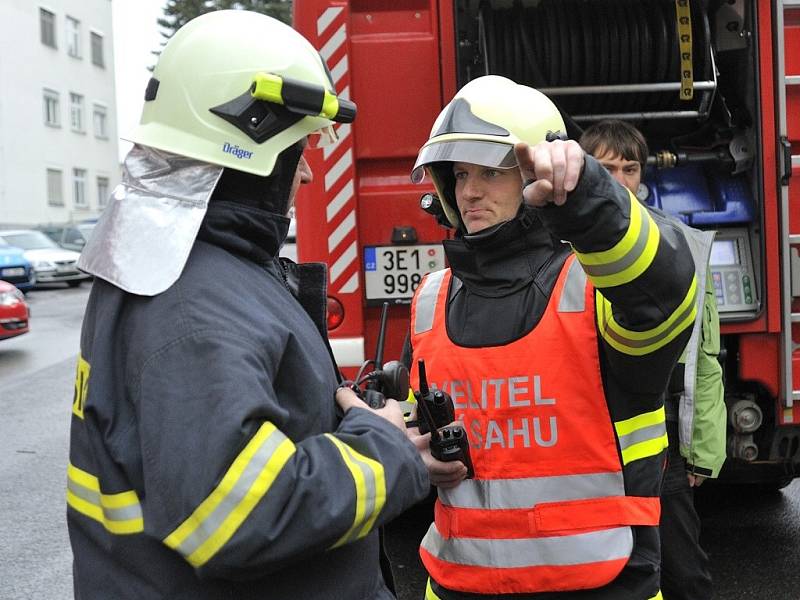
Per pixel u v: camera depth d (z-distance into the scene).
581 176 1.62
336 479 1.48
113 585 1.54
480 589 2.06
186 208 1.59
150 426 1.45
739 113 4.27
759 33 3.99
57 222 39.38
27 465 6.62
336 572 1.62
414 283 4.03
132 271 1.55
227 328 1.49
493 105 2.16
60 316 17.12
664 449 2.05
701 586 3.18
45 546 4.91
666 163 4.27
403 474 1.57
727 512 5.12
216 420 1.41
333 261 4.02
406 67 3.99
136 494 1.53
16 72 36.09
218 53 1.66
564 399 2.01
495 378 2.08
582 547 1.98
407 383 1.92
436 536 2.18
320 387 1.63
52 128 39.12
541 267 2.12
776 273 3.98
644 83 4.32
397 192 4.02
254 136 1.64
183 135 1.64
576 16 4.24
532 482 2.02
